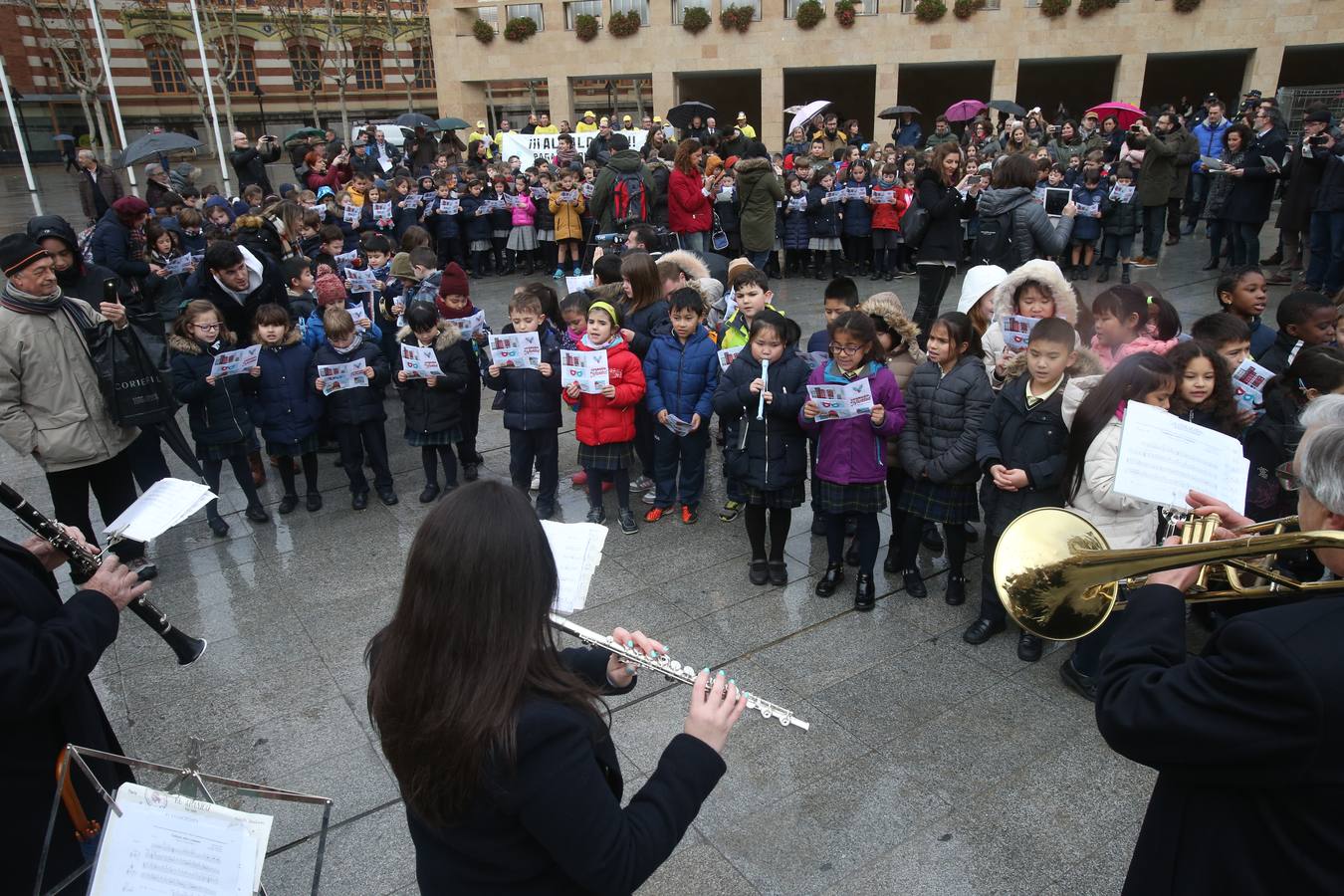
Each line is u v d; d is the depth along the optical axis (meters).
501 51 28.17
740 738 3.68
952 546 4.69
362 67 40.78
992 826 3.19
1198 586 1.98
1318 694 1.29
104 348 4.53
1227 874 1.48
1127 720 1.54
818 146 15.39
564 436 7.50
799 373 4.75
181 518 2.83
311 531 5.86
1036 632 2.01
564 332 6.41
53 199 22.95
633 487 6.43
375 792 3.46
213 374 5.46
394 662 1.46
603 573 5.16
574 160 15.98
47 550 2.49
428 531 1.46
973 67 31.28
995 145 15.44
